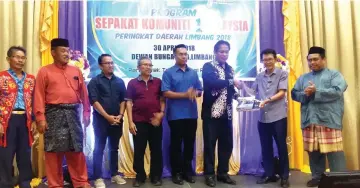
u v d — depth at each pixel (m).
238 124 4.30
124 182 3.75
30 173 3.28
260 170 4.22
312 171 3.56
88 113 3.40
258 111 4.31
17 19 3.92
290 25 4.34
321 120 3.42
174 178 3.67
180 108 3.55
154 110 3.57
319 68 3.50
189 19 4.25
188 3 4.25
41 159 3.93
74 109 3.21
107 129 3.70
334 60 4.35
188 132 3.61
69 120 3.15
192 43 4.25
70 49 4.04
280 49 4.37
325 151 3.39
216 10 4.30
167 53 4.21
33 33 3.97
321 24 4.39
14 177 3.82
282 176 3.51
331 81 3.45
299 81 3.65
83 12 4.07
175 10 4.23
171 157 3.66
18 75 3.24
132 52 4.16
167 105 3.66
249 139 4.30
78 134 3.22
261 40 4.36
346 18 4.39
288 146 4.31
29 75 3.31
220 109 3.49
